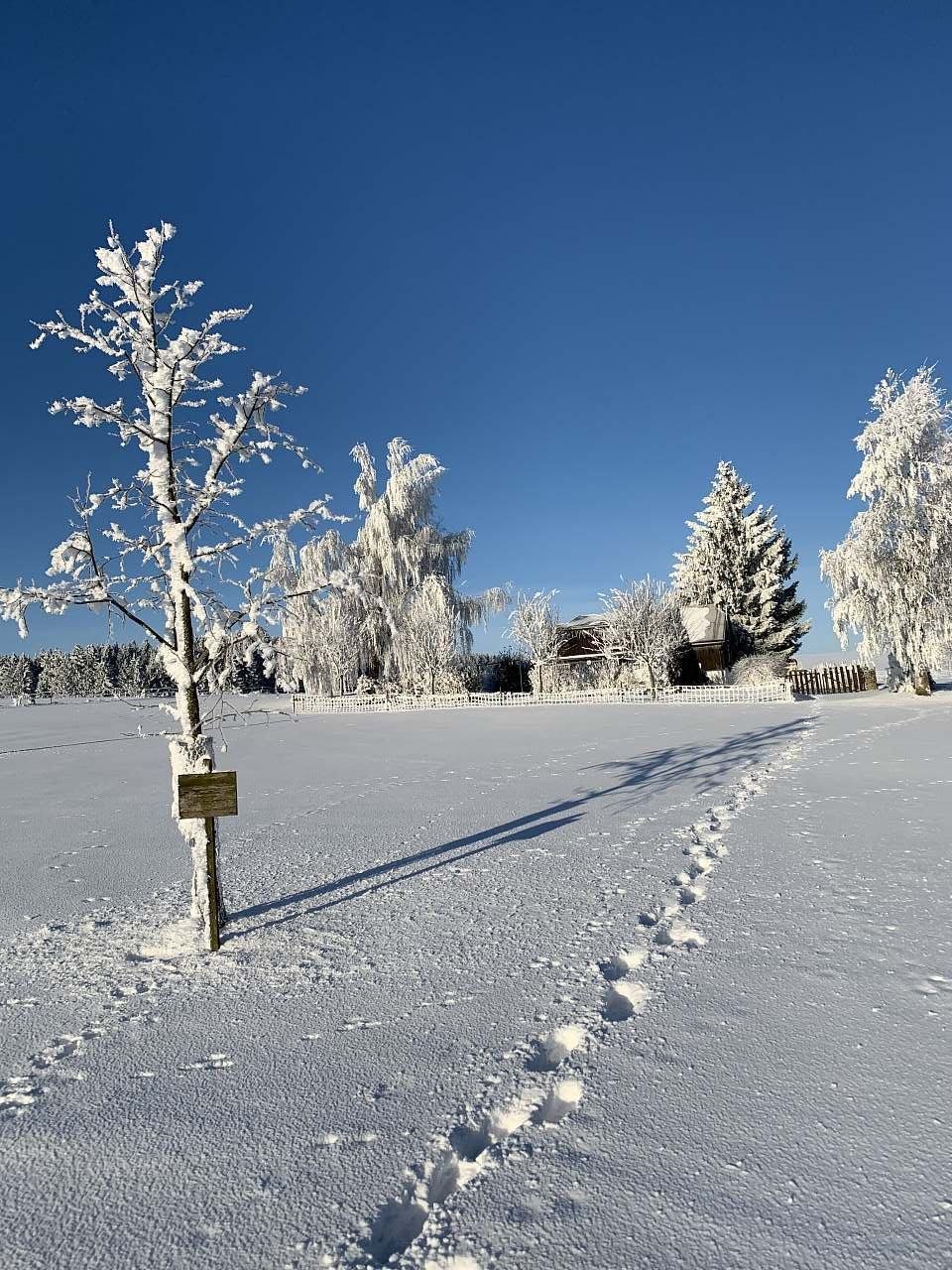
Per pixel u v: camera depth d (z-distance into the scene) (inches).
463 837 275.0
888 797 306.3
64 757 723.4
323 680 1472.7
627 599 1314.0
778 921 166.7
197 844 191.2
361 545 1545.3
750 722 719.1
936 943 149.2
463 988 141.5
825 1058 108.3
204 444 209.2
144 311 202.5
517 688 1664.6
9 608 183.3
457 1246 75.8
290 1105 104.8
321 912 196.7
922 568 912.9
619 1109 98.0
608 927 170.2
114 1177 91.6
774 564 1662.2
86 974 162.7
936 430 908.0
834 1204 79.0
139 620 196.4
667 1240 75.0
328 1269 74.7
